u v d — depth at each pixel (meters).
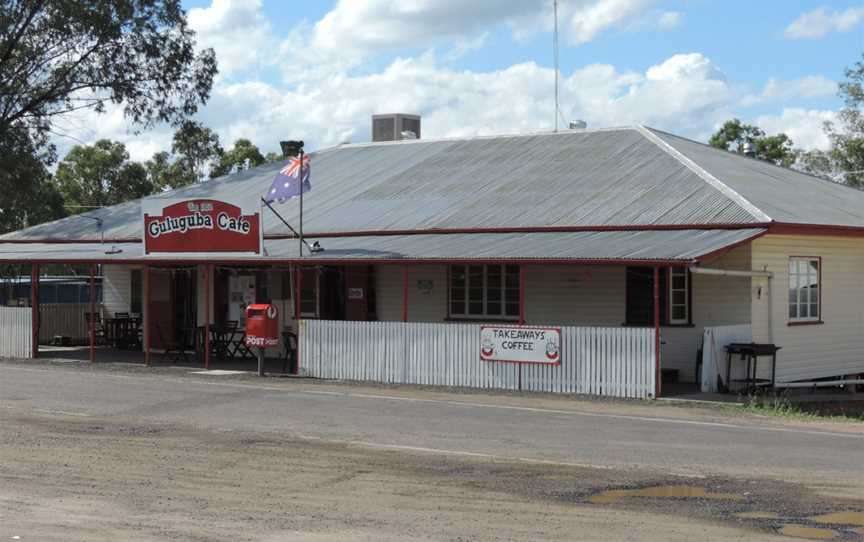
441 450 13.34
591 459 12.72
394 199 27.09
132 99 43.88
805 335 22.33
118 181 65.19
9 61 42.81
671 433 14.80
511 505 10.20
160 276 29.06
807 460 12.64
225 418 16.14
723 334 19.72
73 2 40.84
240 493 10.80
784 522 9.48
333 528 9.32
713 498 10.50
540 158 27.56
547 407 17.56
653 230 21.20
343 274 25.81
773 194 23.48
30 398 18.52
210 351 26.25
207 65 45.03
